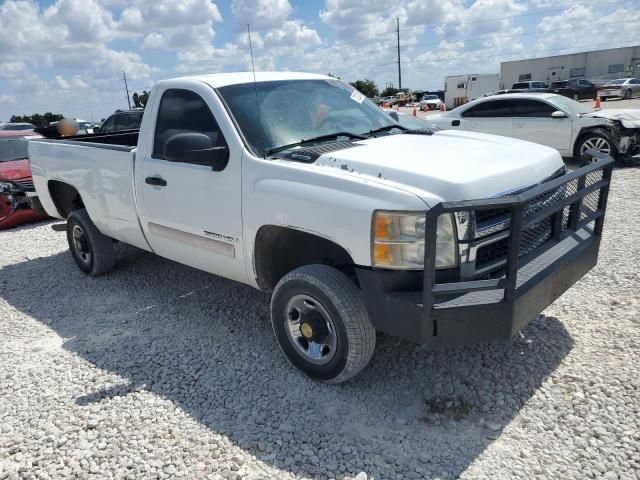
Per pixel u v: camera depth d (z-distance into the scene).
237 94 3.99
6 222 8.55
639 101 31.30
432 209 2.68
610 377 3.33
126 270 5.90
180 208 4.12
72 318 4.76
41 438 3.07
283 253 3.79
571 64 51.06
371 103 4.78
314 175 3.23
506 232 3.02
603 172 3.65
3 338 4.44
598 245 3.70
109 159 4.79
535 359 3.61
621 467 2.62
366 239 2.94
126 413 3.26
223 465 2.78
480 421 3.03
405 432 2.98
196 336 4.25
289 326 3.53
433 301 2.78
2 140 9.80
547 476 2.59
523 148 3.71
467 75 45.62
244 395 3.40
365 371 3.61
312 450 2.87
